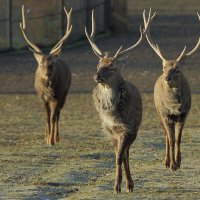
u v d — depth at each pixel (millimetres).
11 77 74500
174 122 40344
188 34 104562
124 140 35469
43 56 48969
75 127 54344
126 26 105562
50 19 90625
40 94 49156
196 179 38625
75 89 69562
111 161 43406
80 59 84812
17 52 86125
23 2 86875
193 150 46281
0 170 40656
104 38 99562
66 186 37375
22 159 43500
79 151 46094
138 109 36312
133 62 83500
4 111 60625
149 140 49656
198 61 84250
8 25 85938
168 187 36969
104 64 34938
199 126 54812
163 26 111688
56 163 42688
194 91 68875
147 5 136000
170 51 90625
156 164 42344
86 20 98125
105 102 35281
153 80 74188
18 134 51688
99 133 52156
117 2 105688
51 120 48219
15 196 35312
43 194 35719
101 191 36156
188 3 139750
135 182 37969
